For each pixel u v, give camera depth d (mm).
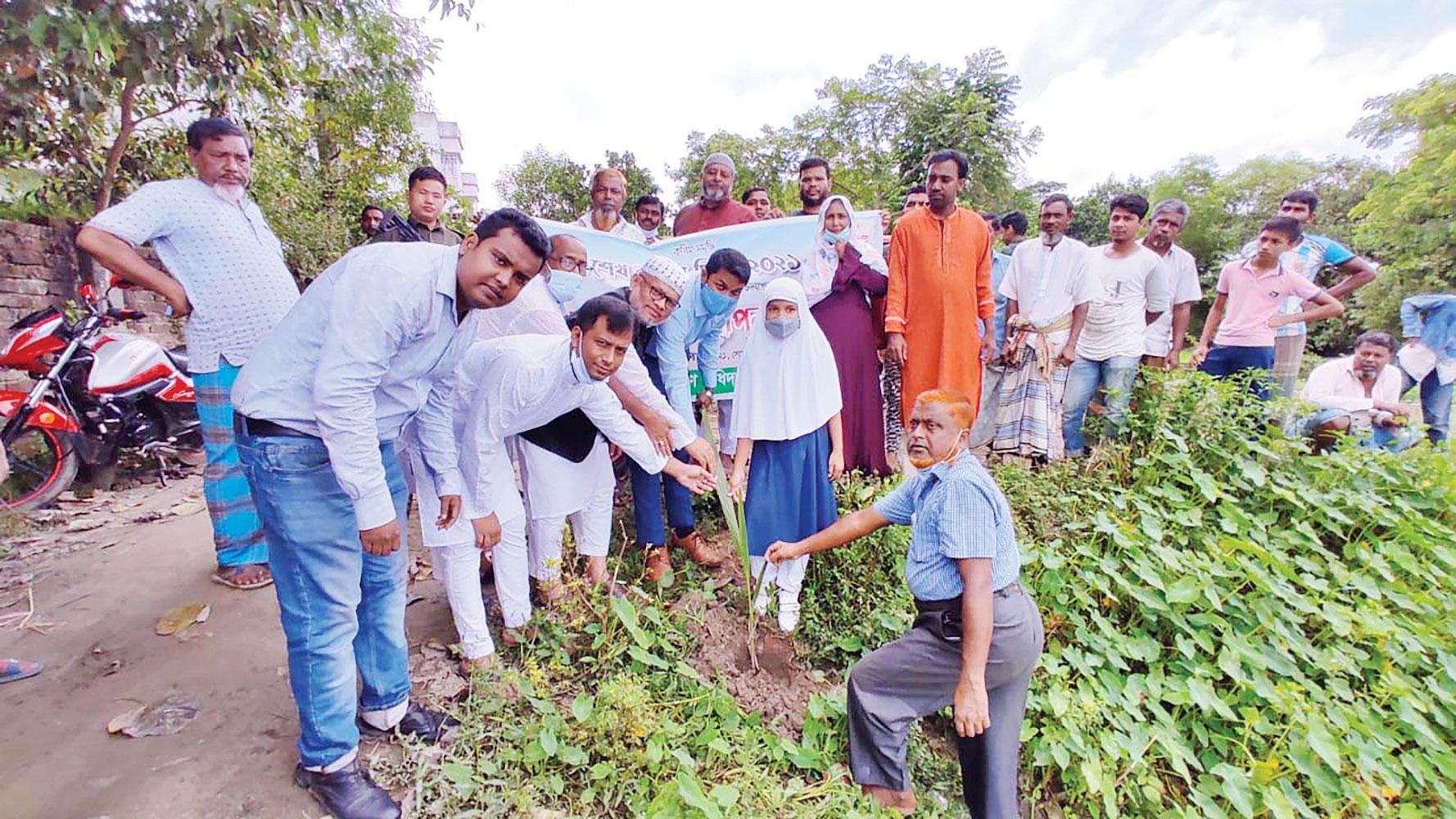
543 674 2305
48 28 3035
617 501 4102
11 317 5199
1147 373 4453
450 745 2176
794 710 2750
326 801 1927
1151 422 4289
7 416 3818
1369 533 4043
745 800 2197
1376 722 3160
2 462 2297
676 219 5078
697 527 3949
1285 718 3088
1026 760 2883
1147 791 2775
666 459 2791
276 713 2295
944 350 4109
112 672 2461
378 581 2066
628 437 2572
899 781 2506
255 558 3156
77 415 4035
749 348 3074
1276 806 2717
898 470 4312
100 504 4070
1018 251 4730
